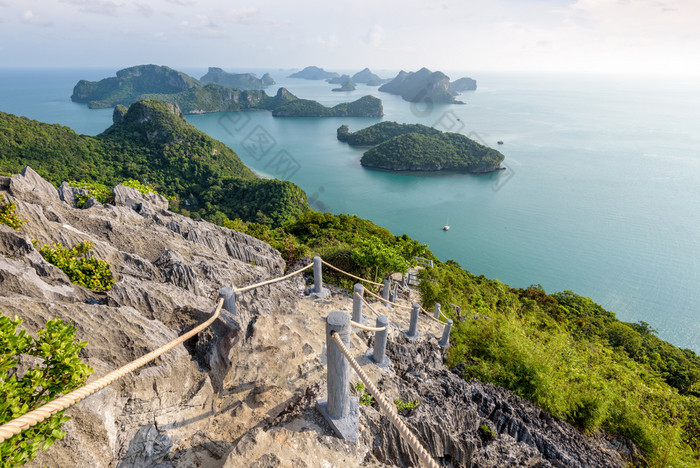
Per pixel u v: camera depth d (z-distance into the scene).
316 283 10.94
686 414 10.00
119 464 3.88
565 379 9.61
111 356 5.03
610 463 7.29
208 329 6.15
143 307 6.50
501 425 7.59
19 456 2.50
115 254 8.57
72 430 3.50
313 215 38.06
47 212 9.05
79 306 5.43
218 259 10.88
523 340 10.68
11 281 5.77
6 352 2.85
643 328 42.31
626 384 11.30
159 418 4.42
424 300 14.68
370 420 5.60
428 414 6.19
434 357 10.14
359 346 8.55
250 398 5.48
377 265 12.93
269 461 3.69
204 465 4.14
